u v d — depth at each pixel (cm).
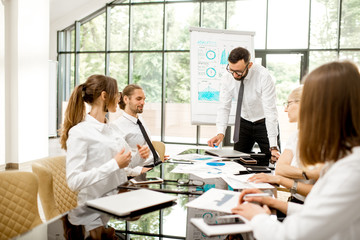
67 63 913
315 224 66
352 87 70
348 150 71
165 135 845
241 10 761
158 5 816
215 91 512
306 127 75
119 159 145
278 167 157
